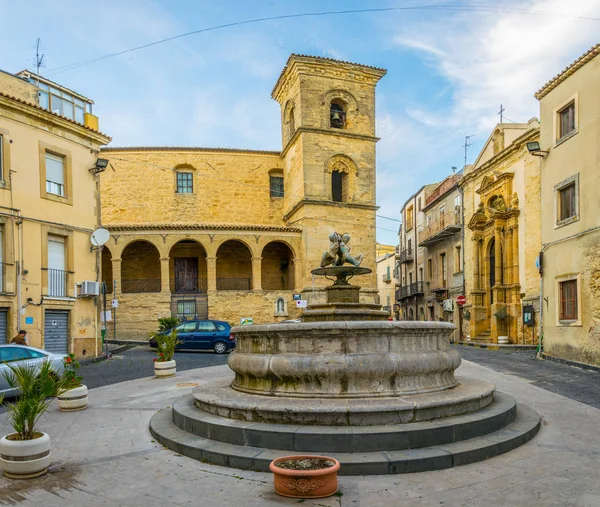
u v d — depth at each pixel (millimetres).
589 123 19797
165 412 10891
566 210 21656
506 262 30328
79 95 26656
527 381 15336
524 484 6652
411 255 50938
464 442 7949
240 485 6867
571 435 8930
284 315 37906
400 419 8094
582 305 19891
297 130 40750
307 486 6320
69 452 8617
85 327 24719
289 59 41688
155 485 6973
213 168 43875
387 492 6465
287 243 39562
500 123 31984
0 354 14594
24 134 22578
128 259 40094
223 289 41156
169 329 28250
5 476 7375
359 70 42688
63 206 24172
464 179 36438
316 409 8031
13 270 21484
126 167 42719
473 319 34156
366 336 9117
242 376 10102
